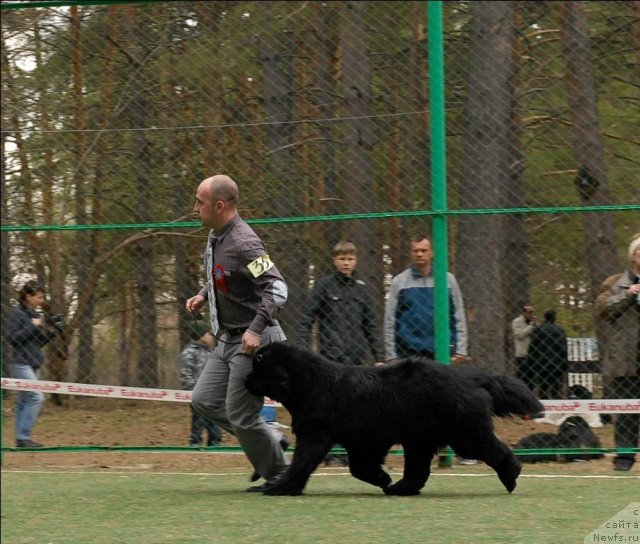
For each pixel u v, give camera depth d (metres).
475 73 14.63
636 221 12.66
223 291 8.79
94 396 12.39
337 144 13.70
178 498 8.81
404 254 13.22
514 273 13.66
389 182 13.64
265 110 14.12
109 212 13.98
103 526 7.48
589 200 13.25
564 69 14.31
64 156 14.02
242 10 14.34
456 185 14.02
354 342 11.27
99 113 14.02
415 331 11.36
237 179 13.60
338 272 11.34
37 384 12.20
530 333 12.83
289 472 8.75
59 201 14.02
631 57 13.78
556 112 14.40
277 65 14.31
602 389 11.19
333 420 8.55
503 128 14.30
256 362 8.53
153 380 13.27
